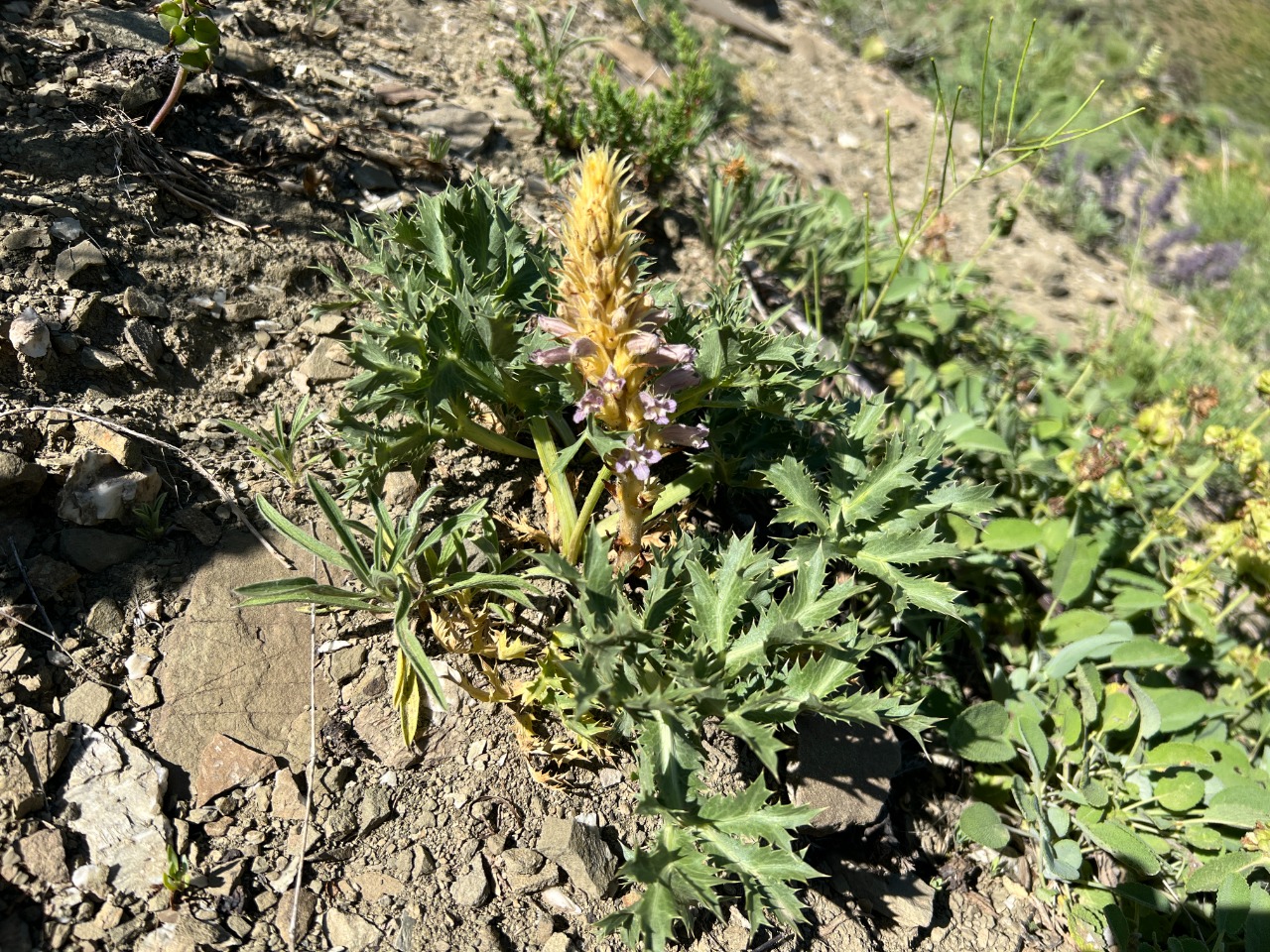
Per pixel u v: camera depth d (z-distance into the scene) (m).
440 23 0.99
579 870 0.49
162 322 0.61
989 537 0.73
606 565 0.46
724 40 1.32
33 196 0.61
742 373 0.56
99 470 0.54
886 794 0.57
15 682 0.47
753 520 0.68
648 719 0.47
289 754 0.50
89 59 0.71
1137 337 1.12
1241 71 2.49
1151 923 0.60
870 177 1.23
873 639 0.54
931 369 0.92
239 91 0.76
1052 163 1.47
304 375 0.64
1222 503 1.03
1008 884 0.61
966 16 1.79
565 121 0.89
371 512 0.59
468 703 0.54
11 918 0.42
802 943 0.51
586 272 0.47
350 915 0.46
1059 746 0.66
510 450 0.58
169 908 0.44
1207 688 0.80
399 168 0.78
